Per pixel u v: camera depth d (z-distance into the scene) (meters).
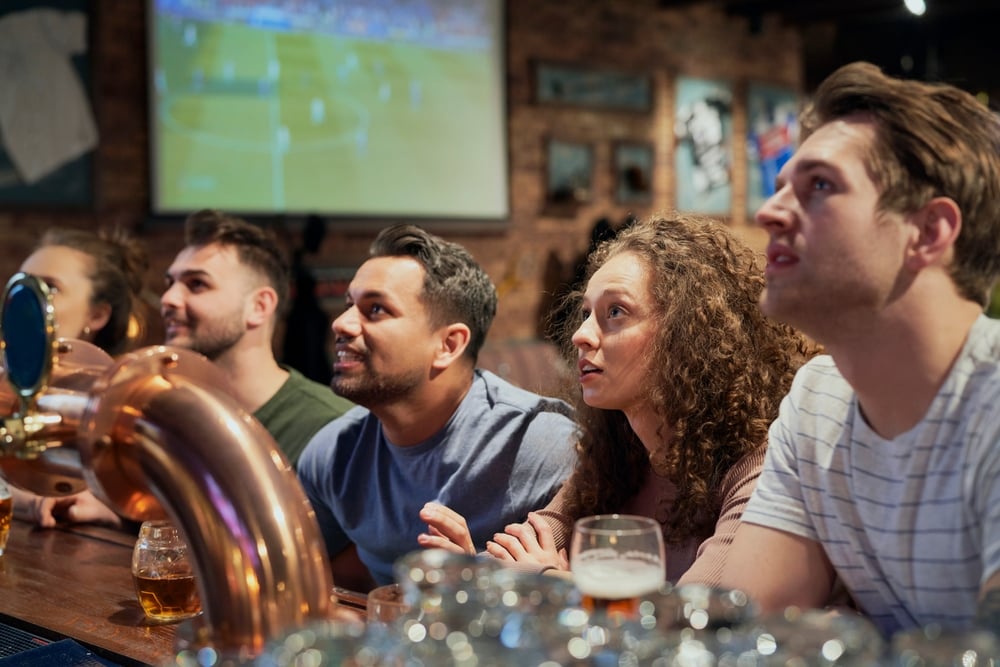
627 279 1.67
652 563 0.99
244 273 2.70
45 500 2.24
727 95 9.15
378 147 7.00
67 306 2.80
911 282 1.09
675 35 8.78
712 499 1.63
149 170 5.98
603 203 8.31
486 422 2.09
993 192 1.09
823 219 1.08
